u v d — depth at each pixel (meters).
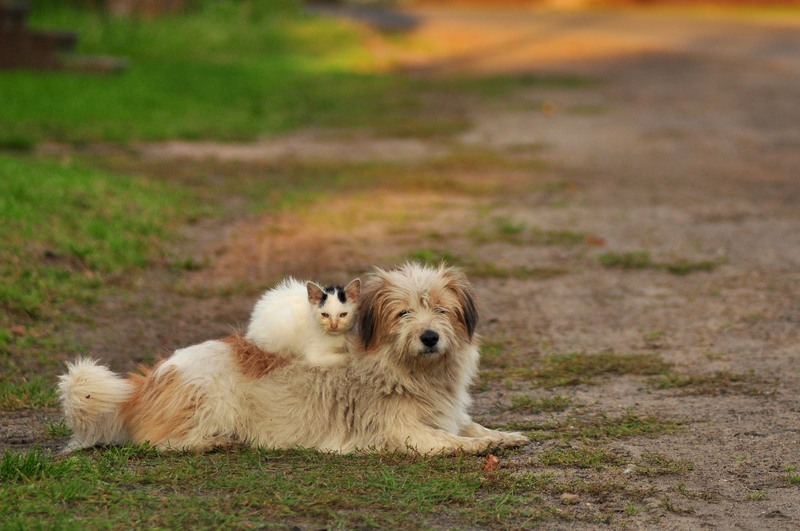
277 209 16.17
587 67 37.31
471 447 7.07
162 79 27.92
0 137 19.02
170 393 7.05
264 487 6.31
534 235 14.94
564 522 6.01
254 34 38.78
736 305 11.59
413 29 50.53
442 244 14.34
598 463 7.02
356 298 7.24
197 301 11.73
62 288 11.51
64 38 28.12
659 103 29.22
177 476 6.45
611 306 11.74
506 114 27.33
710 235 14.95
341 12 58.88
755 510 6.21
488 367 9.75
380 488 6.36
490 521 5.97
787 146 22.73
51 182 14.95
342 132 24.20
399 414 7.12
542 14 60.00
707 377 9.21
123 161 18.72
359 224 15.40
